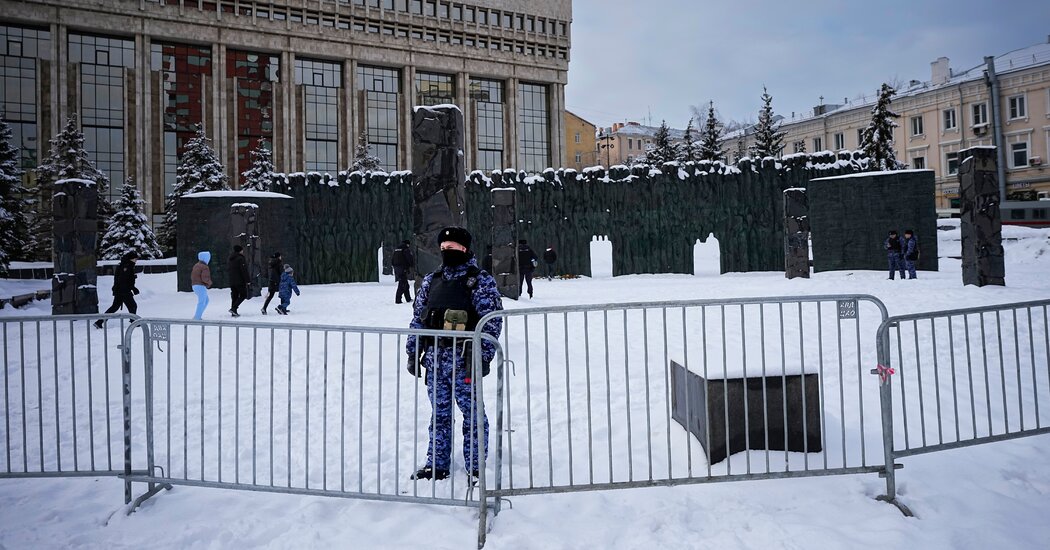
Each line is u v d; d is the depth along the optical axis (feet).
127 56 175.11
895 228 71.92
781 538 10.13
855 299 12.02
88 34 171.12
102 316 12.91
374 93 207.72
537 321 35.60
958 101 155.74
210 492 12.91
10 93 162.50
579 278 90.99
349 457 14.66
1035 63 143.13
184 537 10.86
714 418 13.24
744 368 12.12
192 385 22.77
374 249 96.58
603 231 94.43
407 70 209.56
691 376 14.38
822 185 75.46
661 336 30.37
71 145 141.49
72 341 13.09
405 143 211.00
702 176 92.38
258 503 12.31
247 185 161.17
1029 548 9.70
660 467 13.43
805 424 11.85
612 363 24.39
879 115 142.92
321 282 94.58
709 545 10.00
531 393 20.34
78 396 21.57
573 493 12.25
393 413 18.29
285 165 191.42
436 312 12.68
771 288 57.62
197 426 17.70
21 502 12.64
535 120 235.40
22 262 105.29
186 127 180.96
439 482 12.96
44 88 165.37
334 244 95.25
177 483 12.43
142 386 22.79
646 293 55.77
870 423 15.87
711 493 11.99
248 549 10.46
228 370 25.13
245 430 17.13
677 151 205.05
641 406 18.19
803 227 70.74
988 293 43.50
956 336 27.43
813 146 198.59
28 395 21.81
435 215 42.50
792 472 11.77
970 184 49.52
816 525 10.55
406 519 11.32
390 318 38.78
